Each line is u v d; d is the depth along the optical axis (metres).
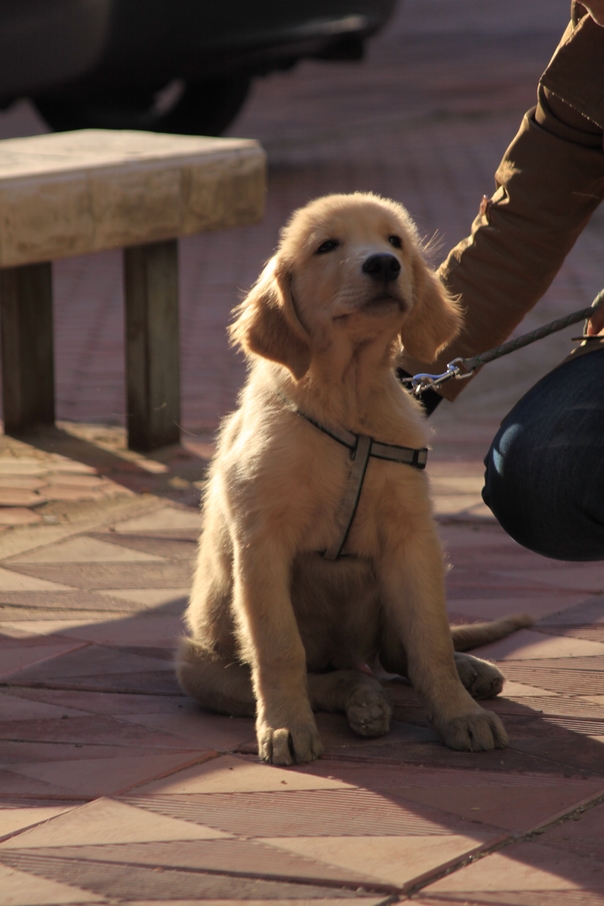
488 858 2.79
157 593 4.93
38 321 7.34
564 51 3.64
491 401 8.11
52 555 5.39
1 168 6.13
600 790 3.15
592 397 3.53
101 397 8.15
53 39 12.66
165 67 13.38
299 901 2.61
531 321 9.73
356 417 3.62
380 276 3.59
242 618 3.56
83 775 3.28
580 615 4.61
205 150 7.06
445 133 20.00
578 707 3.75
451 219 13.00
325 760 3.39
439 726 3.51
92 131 8.18
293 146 18.88
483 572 5.14
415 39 34.94
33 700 3.87
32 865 2.78
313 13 14.10
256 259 12.21
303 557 3.75
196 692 3.80
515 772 3.28
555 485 3.53
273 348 3.75
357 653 4.04
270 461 3.53
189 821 2.99
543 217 4.05
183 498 6.26
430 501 3.67
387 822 2.98
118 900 2.62
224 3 12.78
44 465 6.79
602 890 2.65
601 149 3.88
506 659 4.17
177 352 7.14
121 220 6.49
